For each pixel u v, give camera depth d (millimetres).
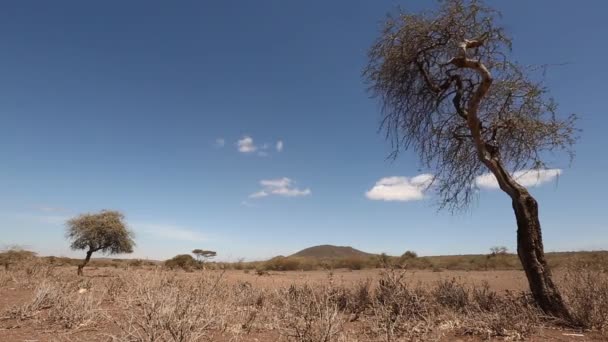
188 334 5152
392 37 10805
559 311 8125
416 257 39938
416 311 7848
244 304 9648
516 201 9070
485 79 9359
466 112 10820
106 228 25766
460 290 9828
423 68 11141
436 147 11648
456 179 11852
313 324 5688
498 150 9891
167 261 25016
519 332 6973
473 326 7262
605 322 7508
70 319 7340
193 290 8016
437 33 10586
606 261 10000
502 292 12750
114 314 7816
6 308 8469
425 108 11375
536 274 8555
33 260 18500
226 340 6336
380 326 6914
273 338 6574
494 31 10234
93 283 12195
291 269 37500
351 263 36594
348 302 9117
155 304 5422
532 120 10641
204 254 25766
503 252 38656
